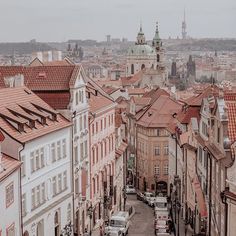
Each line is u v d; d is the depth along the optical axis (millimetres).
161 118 121875
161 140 121312
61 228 68062
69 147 70562
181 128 88562
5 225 47844
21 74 73188
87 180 80125
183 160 86312
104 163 91625
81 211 76812
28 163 57781
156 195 113188
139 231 82938
